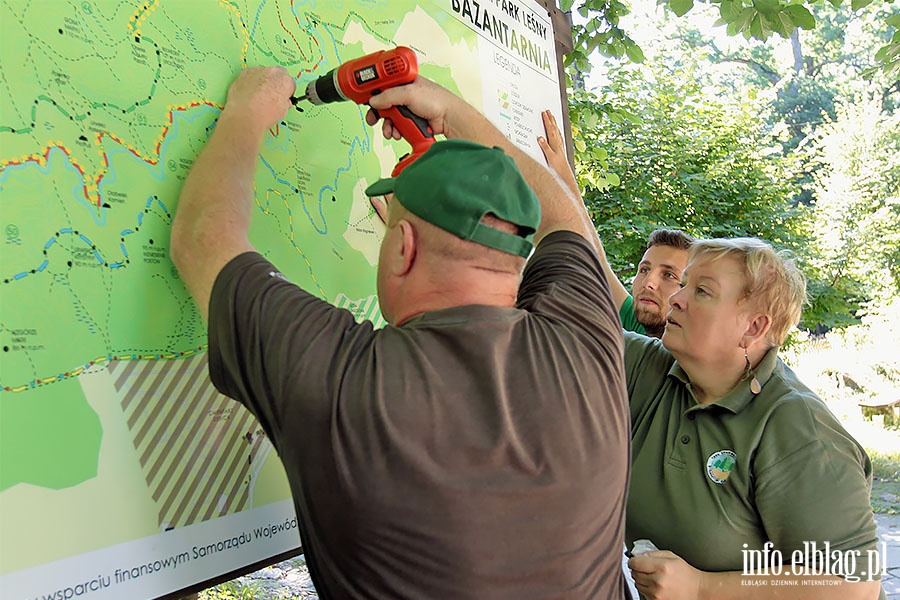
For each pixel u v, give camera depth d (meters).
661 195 9.02
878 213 13.02
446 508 0.89
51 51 1.00
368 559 0.90
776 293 1.43
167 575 1.08
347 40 1.57
